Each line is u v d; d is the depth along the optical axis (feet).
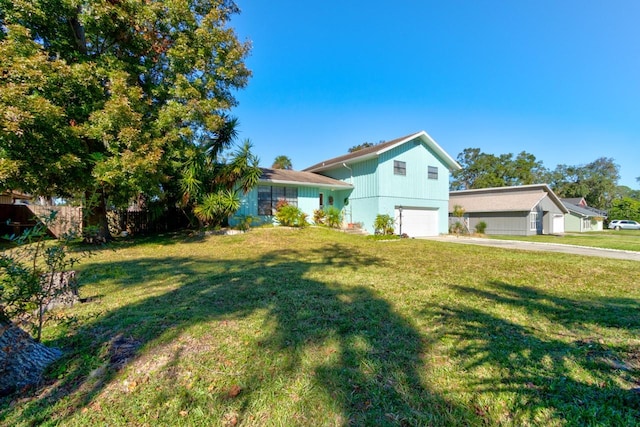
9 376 6.89
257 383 7.22
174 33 33.76
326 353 8.69
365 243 38.73
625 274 20.97
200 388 7.02
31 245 9.29
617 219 122.11
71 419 6.00
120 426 5.83
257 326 10.53
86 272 18.38
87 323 10.52
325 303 13.17
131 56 33.63
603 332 10.51
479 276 19.88
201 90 36.19
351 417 6.09
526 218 68.64
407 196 55.67
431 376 7.61
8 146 22.24
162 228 48.93
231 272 19.65
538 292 16.01
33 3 25.94
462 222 78.95
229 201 39.14
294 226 47.85
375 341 9.50
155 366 7.91
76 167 27.07
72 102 27.40
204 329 10.11
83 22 27.84
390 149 53.21
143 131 29.84
